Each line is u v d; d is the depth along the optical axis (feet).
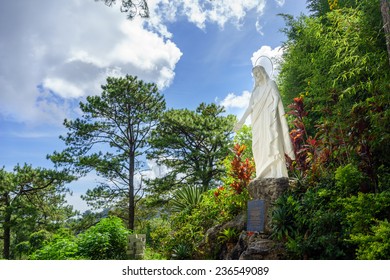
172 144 72.79
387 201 15.60
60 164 69.00
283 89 39.88
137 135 73.82
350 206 16.07
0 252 93.20
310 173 23.11
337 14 26.32
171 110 75.41
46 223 76.69
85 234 34.65
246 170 29.43
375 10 24.09
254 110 27.58
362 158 19.12
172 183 72.23
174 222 38.68
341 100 23.62
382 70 21.93
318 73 27.86
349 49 26.58
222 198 30.89
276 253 19.74
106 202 71.67
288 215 20.98
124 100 70.90
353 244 16.51
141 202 75.20
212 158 73.00
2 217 71.05
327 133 23.30
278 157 25.48
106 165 69.00
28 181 72.54
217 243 26.66
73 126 70.69
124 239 35.19
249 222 24.30
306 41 34.12
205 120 73.46
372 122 20.08
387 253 13.32
